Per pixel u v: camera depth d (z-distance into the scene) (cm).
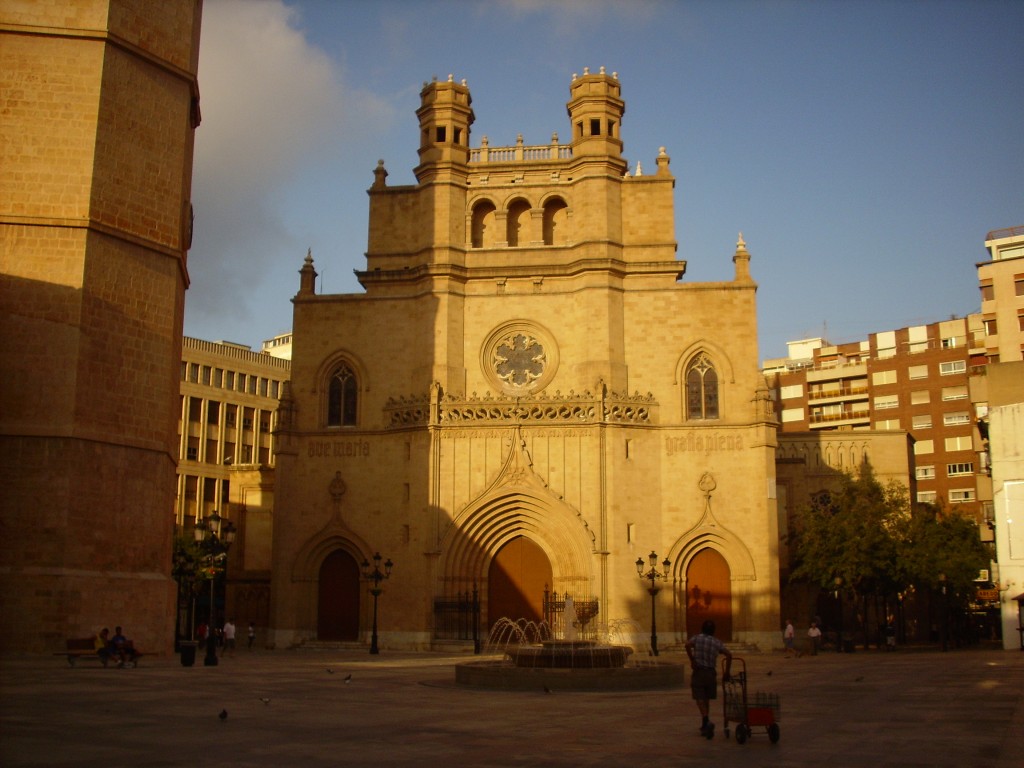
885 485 7431
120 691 2720
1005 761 1698
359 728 2091
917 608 8469
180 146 4353
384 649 5947
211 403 11044
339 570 6238
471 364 6353
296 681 3331
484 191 6600
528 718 2336
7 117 3969
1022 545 6347
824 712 2478
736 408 6122
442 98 6644
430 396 6128
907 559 6084
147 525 4081
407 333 6400
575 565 5897
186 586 7719
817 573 6234
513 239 6631
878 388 12600
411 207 6612
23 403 3800
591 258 6247
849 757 1748
